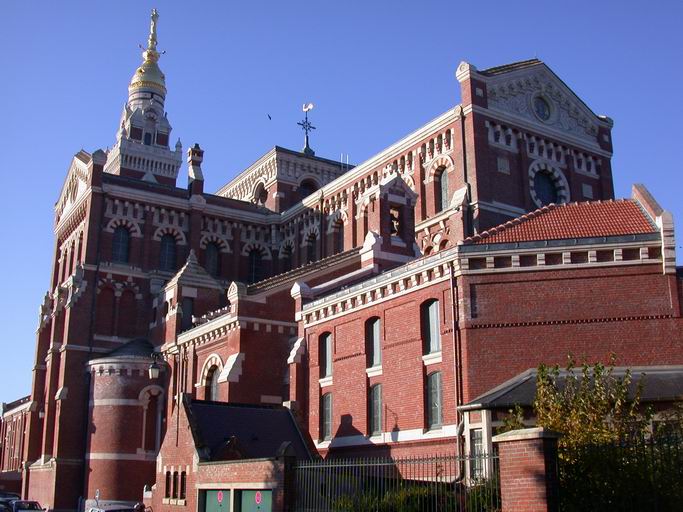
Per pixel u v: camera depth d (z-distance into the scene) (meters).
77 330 61.72
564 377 29.42
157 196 68.50
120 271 64.88
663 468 18.27
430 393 34.38
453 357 32.78
